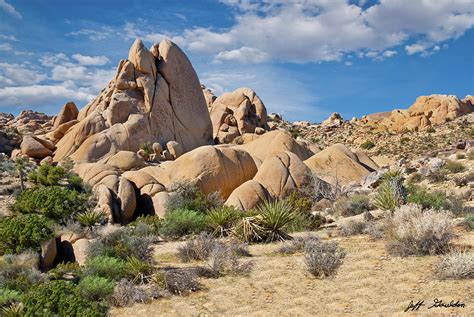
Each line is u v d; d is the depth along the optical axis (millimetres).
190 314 9734
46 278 13242
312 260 11281
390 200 17984
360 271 10906
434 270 10234
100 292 11148
